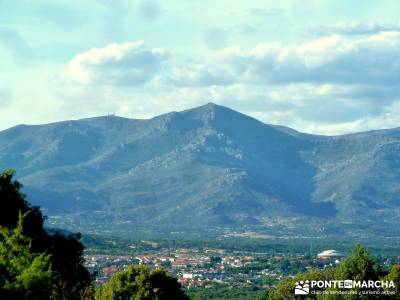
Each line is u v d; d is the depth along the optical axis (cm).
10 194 11006
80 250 11588
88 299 11975
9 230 8556
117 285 14450
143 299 14112
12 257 7725
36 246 10638
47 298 7650
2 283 7175
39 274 7344
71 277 11250
